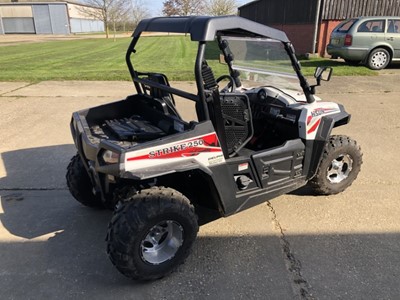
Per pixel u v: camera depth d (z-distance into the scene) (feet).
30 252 9.05
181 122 8.42
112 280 8.14
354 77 31.35
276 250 9.12
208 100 7.87
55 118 19.94
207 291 7.79
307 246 9.25
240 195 9.20
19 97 24.79
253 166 9.25
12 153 15.17
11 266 8.55
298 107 10.29
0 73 34.88
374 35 34.37
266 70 10.72
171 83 28.43
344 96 24.70
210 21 7.38
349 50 34.96
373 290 7.76
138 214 7.36
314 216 10.61
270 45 9.63
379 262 8.62
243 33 8.80
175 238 8.14
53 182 12.72
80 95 25.49
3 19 181.16
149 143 7.47
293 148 9.94
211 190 8.61
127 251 7.38
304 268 8.45
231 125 9.23
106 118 10.27
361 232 9.82
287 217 10.58
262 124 11.27
